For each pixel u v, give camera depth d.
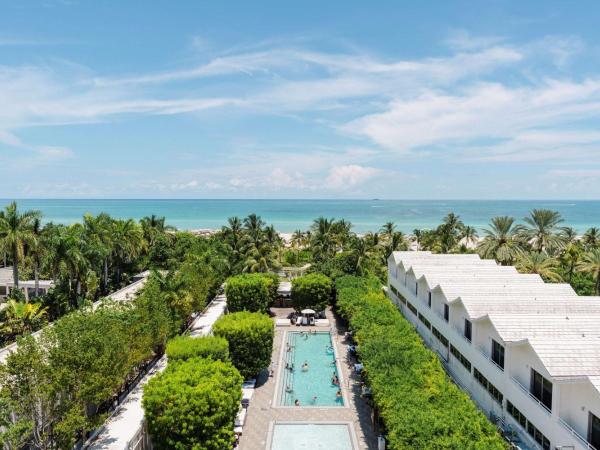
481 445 24.08
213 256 78.00
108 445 30.09
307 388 46.22
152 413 28.11
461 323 42.81
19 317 49.94
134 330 36.50
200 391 28.19
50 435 27.23
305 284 68.06
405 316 63.38
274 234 103.69
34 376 25.50
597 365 26.66
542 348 27.81
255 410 40.50
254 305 63.25
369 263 77.69
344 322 67.62
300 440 35.53
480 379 37.56
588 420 24.83
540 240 72.69
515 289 43.94
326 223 96.31
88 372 27.05
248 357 44.50
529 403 29.19
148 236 98.69
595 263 59.12
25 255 61.28
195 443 27.91
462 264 61.19
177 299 49.00
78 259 57.53
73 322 29.05
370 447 34.28
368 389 41.25
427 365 35.56
